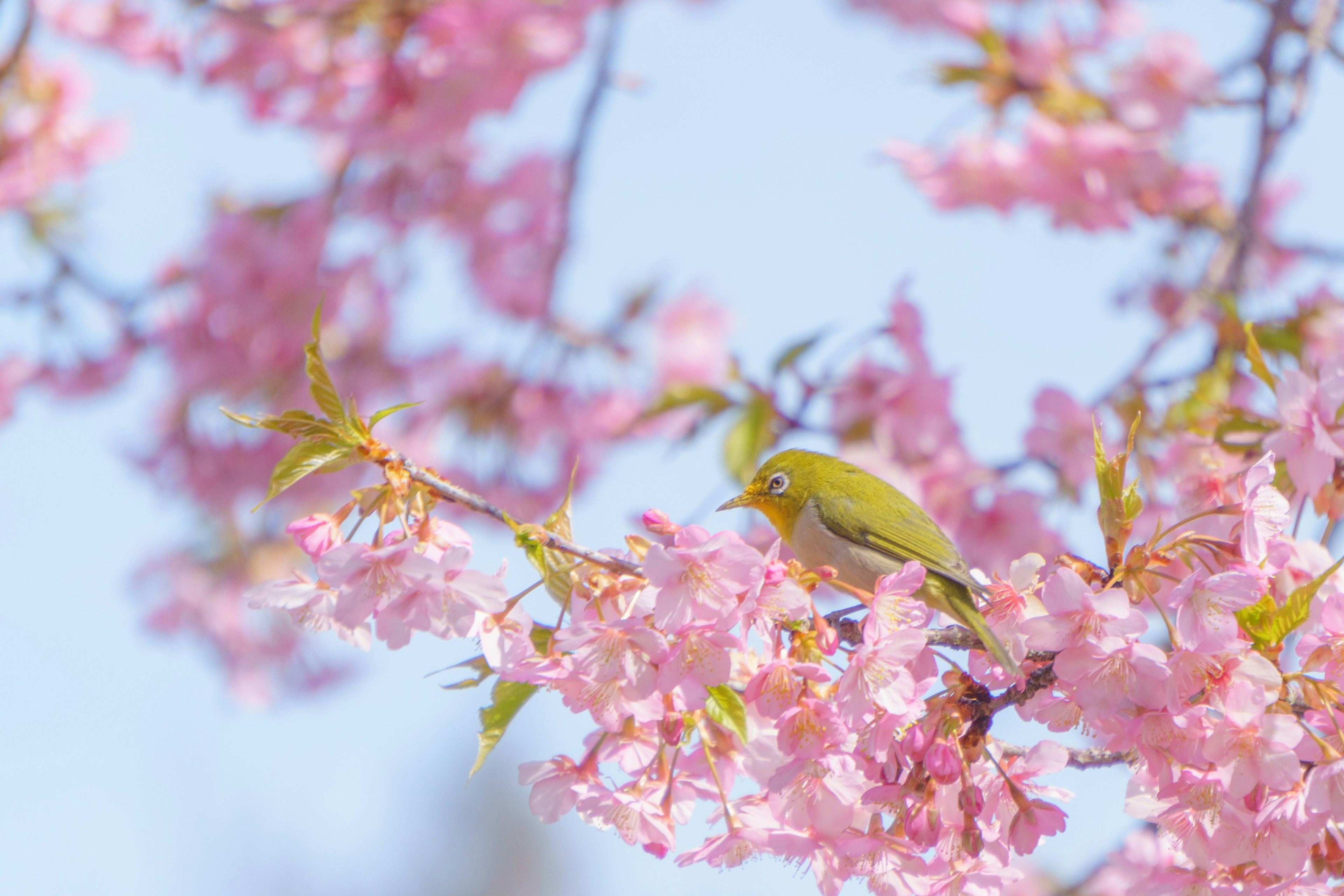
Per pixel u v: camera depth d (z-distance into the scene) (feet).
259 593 16.46
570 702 16.44
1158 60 36.22
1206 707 16.28
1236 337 31.65
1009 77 36.27
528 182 40.06
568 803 17.33
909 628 16.63
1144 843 22.75
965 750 17.44
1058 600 16.43
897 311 36.35
